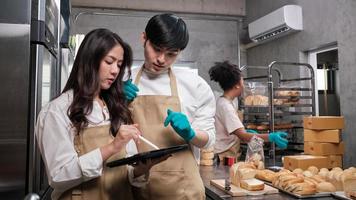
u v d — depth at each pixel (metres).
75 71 1.18
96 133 1.19
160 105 1.43
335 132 2.40
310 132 2.53
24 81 1.72
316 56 4.50
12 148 1.70
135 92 1.42
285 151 3.48
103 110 1.24
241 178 1.75
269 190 1.67
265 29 4.71
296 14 4.41
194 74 1.57
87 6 5.28
